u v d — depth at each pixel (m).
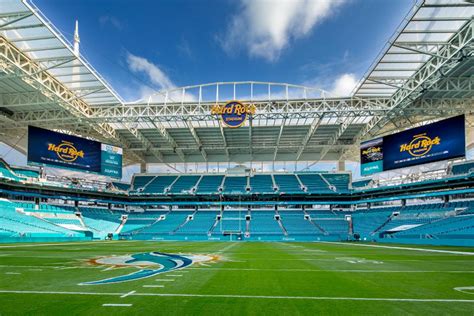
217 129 56.38
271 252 29.89
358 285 13.11
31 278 14.38
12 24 30.59
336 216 66.31
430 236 44.06
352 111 44.25
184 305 9.74
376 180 64.56
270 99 46.41
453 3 27.08
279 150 68.81
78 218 61.28
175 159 72.31
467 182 50.88
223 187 70.38
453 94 43.47
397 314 8.99
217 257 24.45
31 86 38.44
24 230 48.16
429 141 47.06
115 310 9.15
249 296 10.96
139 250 30.95
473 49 30.91
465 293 11.62
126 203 69.81
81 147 56.88
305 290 11.99
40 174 60.88
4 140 59.41
